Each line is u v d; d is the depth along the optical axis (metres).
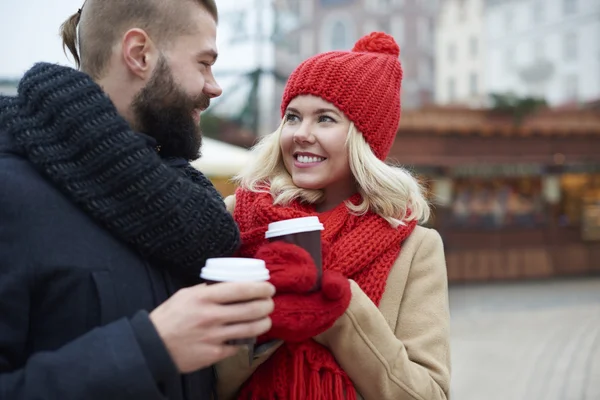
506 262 14.18
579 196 15.04
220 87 1.26
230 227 1.12
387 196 1.50
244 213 1.54
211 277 0.95
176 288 1.11
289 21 13.23
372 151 1.58
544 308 10.26
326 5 22.28
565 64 24.83
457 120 13.48
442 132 13.41
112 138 1.00
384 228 1.49
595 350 6.99
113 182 1.00
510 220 14.32
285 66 14.60
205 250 1.08
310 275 1.08
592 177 14.99
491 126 13.50
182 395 1.08
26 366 0.89
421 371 1.33
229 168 7.10
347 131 1.52
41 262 0.96
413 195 1.60
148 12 1.11
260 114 13.19
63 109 1.00
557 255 14.57
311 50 22.03
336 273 1.19
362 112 1.51
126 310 1.02
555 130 13.84
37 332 0.99
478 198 14.16
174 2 1.13
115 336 0.89
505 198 14.30
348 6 22.11
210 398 1.28
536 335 7.96
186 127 1.18
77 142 0.99
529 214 14.45
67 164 1.00
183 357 0.90
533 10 25.45
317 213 1.56
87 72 1.17
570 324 8.73
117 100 1.14
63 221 0.99
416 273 1.50
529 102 13.39
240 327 0.93
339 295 1.12
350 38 22.25
